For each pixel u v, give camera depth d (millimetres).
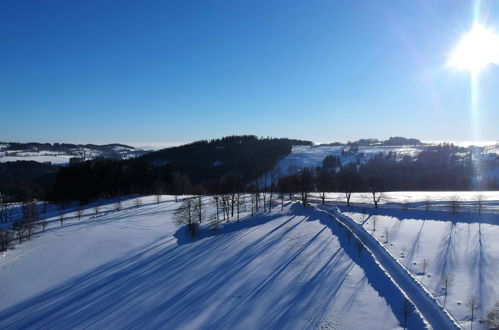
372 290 47156
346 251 63000
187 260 66938
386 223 79062
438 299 43406
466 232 67688
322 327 40094
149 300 50781
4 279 61125
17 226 89812
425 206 91812
